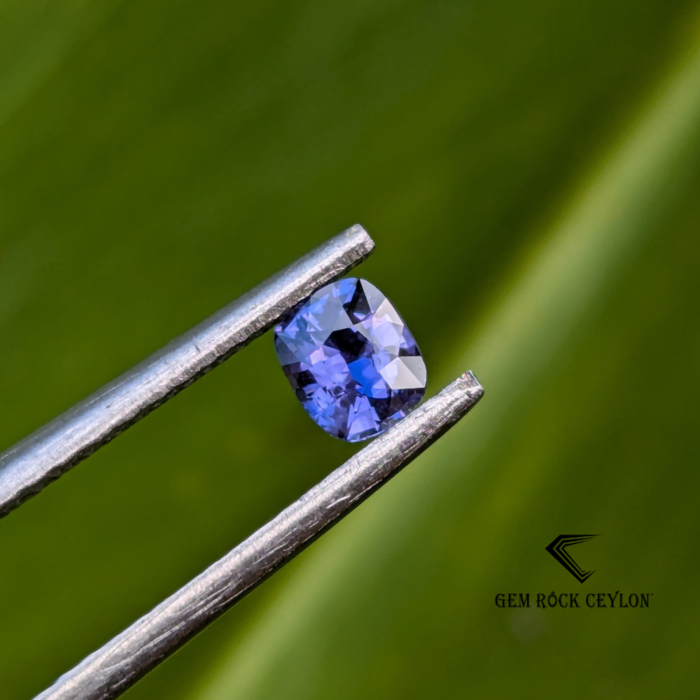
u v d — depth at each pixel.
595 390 0.12
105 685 0.11
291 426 0.12
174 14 0.12
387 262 0.12
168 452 0.12
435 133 0.12
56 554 0.12
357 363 0.11
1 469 0.11
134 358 0.12
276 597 0.12
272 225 0.12
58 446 0.11
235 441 0.12
